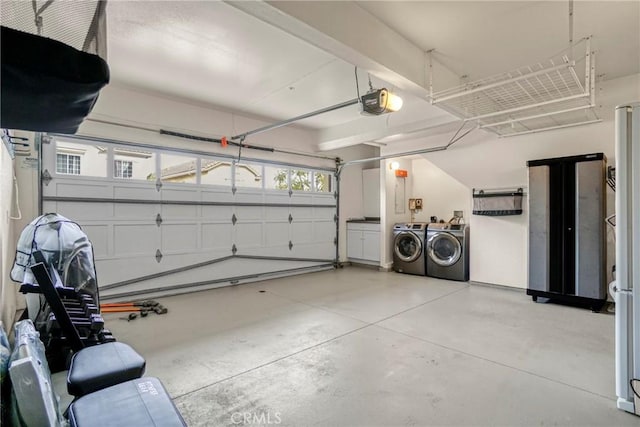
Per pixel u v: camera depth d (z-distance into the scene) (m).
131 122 4.10
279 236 5.80
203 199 4.83
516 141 4.44
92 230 3.88
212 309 3.82
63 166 3.74
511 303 4.06
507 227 4.80
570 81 3.15
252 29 2.66
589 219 3.70
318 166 6.42
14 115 0.83
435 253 5.71
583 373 2.27
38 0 0.71
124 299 4.10
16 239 3.39
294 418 1.78
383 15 2.41
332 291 4.73
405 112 4.66
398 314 3.62
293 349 2.67
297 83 3.81
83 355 1.63
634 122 1.86
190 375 2.24
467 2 2.26
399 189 6.63
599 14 2.38
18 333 1.69
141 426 1.11
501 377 2.22
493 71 3.29
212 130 4.84
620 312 1.88
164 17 2.48
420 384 2.12
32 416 1.20
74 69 0.74
